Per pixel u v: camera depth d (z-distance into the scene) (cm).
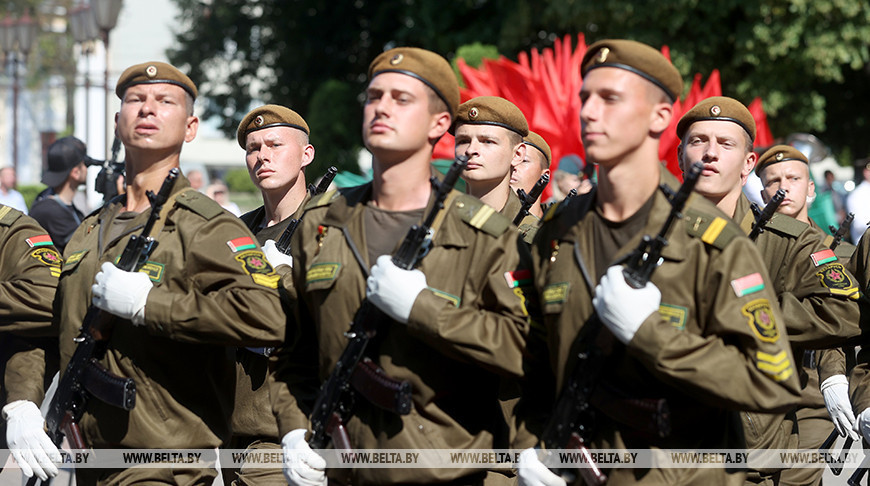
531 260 502
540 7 3077
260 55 4228
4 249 669
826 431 787
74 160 1209
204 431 572
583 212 477
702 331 452
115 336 557
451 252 491
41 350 667
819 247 674
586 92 459
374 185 512
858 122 3416
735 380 437
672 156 1617
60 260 677
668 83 457
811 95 2864
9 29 3853
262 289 552
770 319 447
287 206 810
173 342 559
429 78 494
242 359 723
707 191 659
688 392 442
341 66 4094
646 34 2791
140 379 556
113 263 568
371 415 495
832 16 2712
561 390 473
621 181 461
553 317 472
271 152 799
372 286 480
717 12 2745
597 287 448
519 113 761
